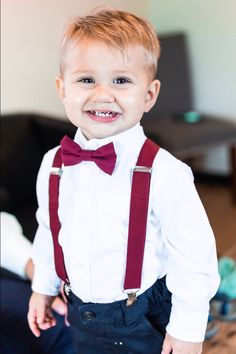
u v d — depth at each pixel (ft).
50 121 8.16
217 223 9.50
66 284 3.66
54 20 9.00
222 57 10.74
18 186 7.66
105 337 3.59
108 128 3.25
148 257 3.36
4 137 7.84
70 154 3.36
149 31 3.32
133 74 3.16
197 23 10.86
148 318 3.51
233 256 8.16
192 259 3.24
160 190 3.22
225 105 11.00
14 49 8.46
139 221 3.23
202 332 3.29
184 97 11.00
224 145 10.34
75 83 3.22
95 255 3.34
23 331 4.59
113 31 3.16
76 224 3.38
